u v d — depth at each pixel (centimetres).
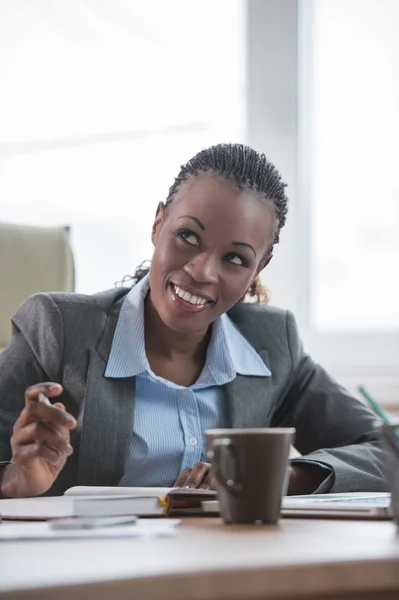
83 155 324
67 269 239
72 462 172
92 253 324
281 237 338
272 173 180
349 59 347
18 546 98
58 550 95
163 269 176
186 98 332
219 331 190
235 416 187
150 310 187
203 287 173
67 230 244
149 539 103
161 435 179
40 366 178
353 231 347
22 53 319
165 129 330
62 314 180
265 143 337
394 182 350
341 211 346
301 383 208
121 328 181
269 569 83
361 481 165
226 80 335
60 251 239
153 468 179
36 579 79
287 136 338
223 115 335
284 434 117
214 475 117
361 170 349
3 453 171
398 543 100
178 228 174
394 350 345
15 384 177
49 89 321
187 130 332
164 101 330
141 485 178
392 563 88
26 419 136
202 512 126
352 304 347
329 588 85
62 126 322
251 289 221
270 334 205
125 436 171
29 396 134
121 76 327
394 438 117
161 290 177
